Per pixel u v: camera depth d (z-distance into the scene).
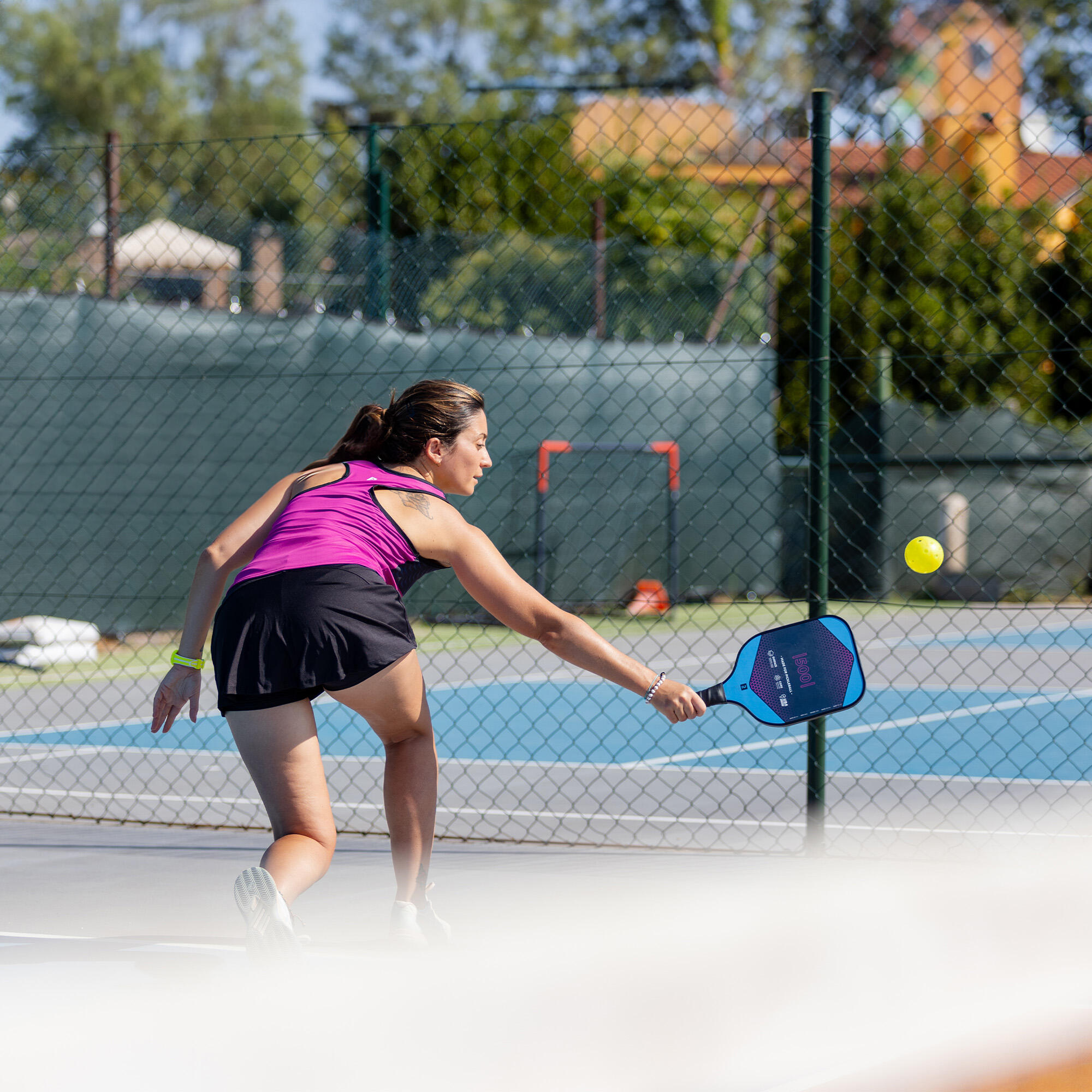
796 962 7.73
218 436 34.84
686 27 87.38
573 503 40.62
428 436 8.12
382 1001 6.75
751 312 44.75
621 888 10.37
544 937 8.77
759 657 7.88
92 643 31.75
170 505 34.19
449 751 19.39
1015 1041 6.36
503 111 87.06
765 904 9.68
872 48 77.81
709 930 8.73
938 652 34.72
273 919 6.43
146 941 8.60
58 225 31.09
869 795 15.12
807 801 11.73
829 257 11.65
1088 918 8.99
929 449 45.34
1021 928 8.68
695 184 46.06
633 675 7.67
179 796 15.64
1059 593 45.91
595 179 47.78
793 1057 6.04
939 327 45.66
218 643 7.32
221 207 43.12
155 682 28.53
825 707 7.83
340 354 36.06
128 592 33.75
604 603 34.62
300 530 7.50
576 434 40.78
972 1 67.88
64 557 33.03
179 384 34.38
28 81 94.25
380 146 37.38
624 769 17.34
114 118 93.19
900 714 23.08
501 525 39.31
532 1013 6.64
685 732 21.11
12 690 27.34
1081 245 45.56
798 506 44.66
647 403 42.19
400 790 8.22
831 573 45.25
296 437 33.19
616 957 7.82
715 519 43.41
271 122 94.00
